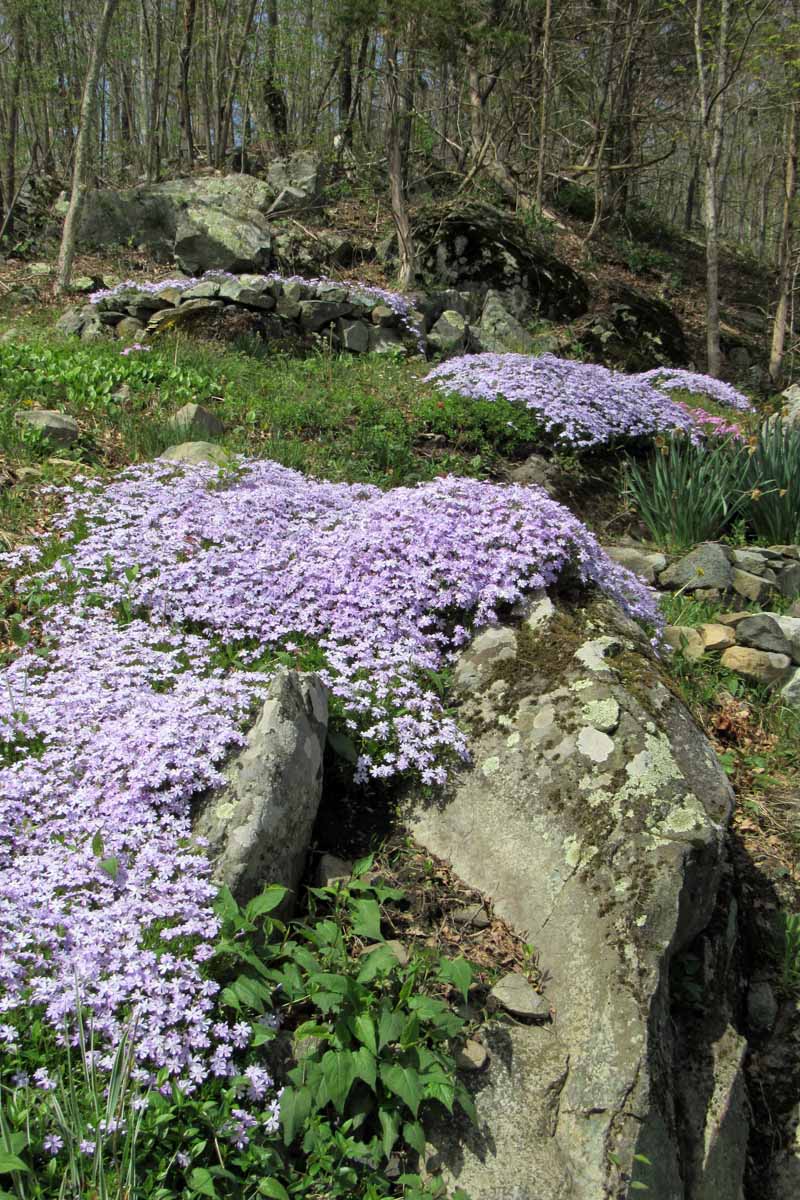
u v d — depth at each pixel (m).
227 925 3.10
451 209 16.61
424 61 19.66
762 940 4.30
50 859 3.21
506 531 5.13
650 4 23.42
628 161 24.00
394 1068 2.92
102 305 11.53
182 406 8.23
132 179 23.09
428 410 8.91
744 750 5.62
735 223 44.91
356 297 12.16
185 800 3.53
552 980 3.45
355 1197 2.78
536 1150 3.00
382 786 4.20
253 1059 2.89
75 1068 2.70
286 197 17.61
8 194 18.47
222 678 4.41
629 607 5.63
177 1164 2.59
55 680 4.20
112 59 23.86
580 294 16.36
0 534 5.56
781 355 18.50
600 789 3.88
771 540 8.13
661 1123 3.11
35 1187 2.34
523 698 4.37
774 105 18.67
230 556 5.12
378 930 3.30
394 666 4.50
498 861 3.86
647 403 9.85
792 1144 3.69
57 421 7.16
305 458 7.49
